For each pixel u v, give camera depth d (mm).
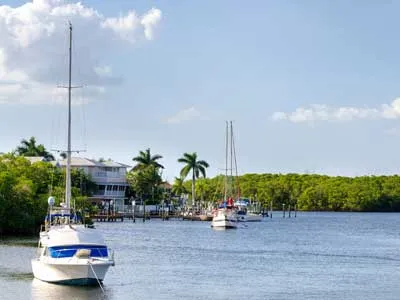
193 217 193375
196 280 62250
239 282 61562
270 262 79438
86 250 54281
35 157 192875
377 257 87750
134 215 178625
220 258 83250
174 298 52562
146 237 119375
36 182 127000
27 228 109750
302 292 56719
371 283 62500
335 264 78312
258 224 187625
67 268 53906
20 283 55844
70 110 68562
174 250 93562
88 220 134750
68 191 67125
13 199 108188
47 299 49750
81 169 184375
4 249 84438
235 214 170125
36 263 56812
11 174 112062
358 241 119938
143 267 71625
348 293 56625
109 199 195875
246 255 88062
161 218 195750
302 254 90875
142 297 52469
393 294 56375
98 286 54938
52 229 59406
